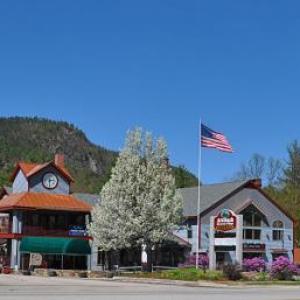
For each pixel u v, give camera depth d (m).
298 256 76.31
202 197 72.81
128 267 61.25
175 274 46.28
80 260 68.00
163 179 58.03
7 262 66.25
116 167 58.03
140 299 24.33
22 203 64.81
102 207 58.12
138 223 56.28
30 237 63.50
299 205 93.25
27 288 31.73
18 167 70.12
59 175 69.31
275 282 44.06
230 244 54.16
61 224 68.38
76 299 23.58
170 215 57.41
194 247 68.56
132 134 58.31
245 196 73.31
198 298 25.89
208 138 53.19
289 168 105.50
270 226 73.75
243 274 47.31
